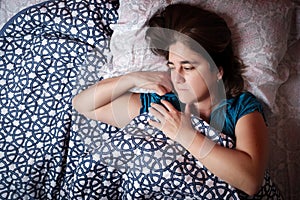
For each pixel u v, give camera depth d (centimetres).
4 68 149
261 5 139
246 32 136
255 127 119
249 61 137
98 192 127
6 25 153
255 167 112
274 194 126
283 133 141
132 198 122
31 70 145
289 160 139
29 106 142
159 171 116
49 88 142
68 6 150
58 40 145
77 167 128
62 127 138
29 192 139
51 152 138
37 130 140
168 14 122
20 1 166
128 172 123
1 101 145
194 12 122
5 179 139
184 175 115
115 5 152
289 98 145
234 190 115
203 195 114
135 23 139
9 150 140
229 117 125
